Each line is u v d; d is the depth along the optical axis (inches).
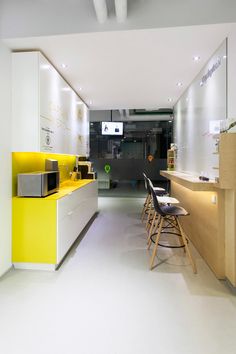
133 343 66.8
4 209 105.9
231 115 101.3
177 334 70.3
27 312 79.9
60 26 102.2
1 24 104.4
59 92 145.5
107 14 99.9
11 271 109.5
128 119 318.3
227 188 92.9
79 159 215.2
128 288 94.8
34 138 111.4
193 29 99.0
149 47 114.6
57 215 108.7
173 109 251.6
